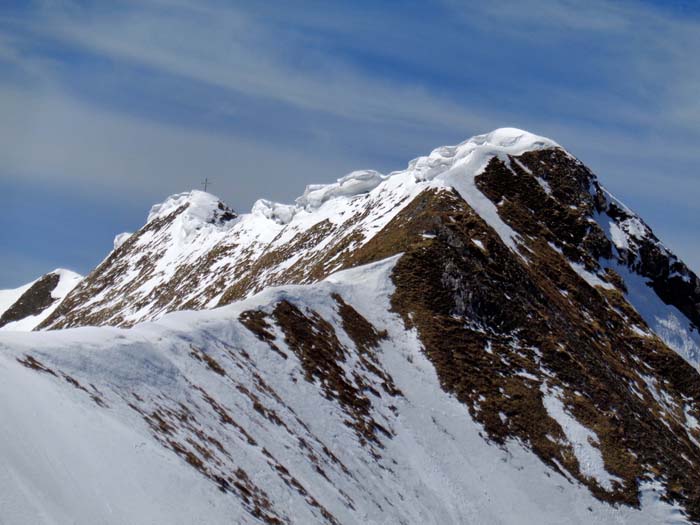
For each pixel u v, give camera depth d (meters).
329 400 62.44
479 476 65.50
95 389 44.41
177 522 36.50
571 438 73.31
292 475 51.03
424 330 77.19
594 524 66.62
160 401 47.91
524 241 104.06
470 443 68.25
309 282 98.50
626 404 81.88
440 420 68.75
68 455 35.69
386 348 73.50
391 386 69.25
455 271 83.44
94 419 40.19
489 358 77.56
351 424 61.69
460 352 76.44
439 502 60.94
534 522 63.88
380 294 79.31
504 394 74.50
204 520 38.19
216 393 53.78
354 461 58.47
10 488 31.17
